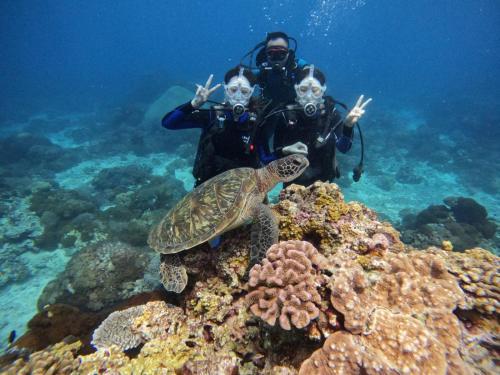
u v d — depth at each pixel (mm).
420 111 13867
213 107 1954
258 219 1487
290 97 2662
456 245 3494
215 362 1214
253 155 2066
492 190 6094
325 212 1466
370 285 1239
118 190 5230
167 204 4574
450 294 1206
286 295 1156
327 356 1047
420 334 1062
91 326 1623
